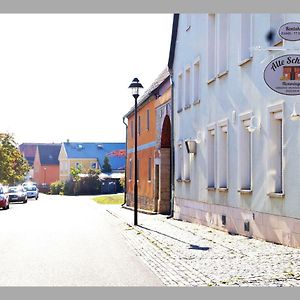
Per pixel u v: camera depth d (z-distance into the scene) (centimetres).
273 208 1517
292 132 1397
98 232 2097
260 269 1099
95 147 11138
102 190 8525
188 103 2602
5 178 6531
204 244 1569
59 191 9231
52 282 1019
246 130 1786
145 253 1435
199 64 2328
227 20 1972
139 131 4081
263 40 1577
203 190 2261
